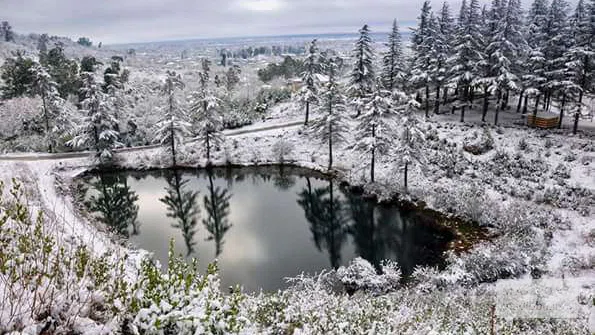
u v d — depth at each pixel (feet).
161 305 13.48
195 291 14.62
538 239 68.54
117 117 139.74
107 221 87.15
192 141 145.69
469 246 71.97
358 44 133.69
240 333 15.20
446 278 54.90
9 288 12.70
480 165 102.12
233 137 147.02
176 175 125.39
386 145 99.96
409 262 68.49
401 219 89.04
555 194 83.97
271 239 80.02
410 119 91.15
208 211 96.84
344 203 101.30
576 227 72.79
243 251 73.72
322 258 71.15
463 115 131.23
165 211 96.63
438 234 79.71
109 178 120.88
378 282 56.80
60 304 13.08
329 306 32.42
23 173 100.37
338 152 131.75
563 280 51.44
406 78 137.59
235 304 15.78
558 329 36.09
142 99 197.26
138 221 89.51
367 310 31.58
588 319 37.88
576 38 107.86
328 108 117.19
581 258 59.67
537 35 121.39
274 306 29.68
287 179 121.39
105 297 14.42
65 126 142.10
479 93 166.20
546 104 137.39
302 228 85.97
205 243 77.41
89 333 12.68
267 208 99.19
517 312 40.16
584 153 99.25
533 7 136.36
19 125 149.07
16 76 173.17
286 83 258.98
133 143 148.15
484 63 117.19
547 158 100.01
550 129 118.83
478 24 132.26
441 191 93.45
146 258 16.34
